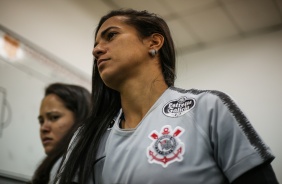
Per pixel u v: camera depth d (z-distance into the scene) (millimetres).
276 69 2771
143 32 851
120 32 833
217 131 644
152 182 605
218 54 3107
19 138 1922
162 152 635
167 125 678
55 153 1264
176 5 2652
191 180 597
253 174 596
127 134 719
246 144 620
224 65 3029
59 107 1507
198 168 608
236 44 3055
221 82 2969
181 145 633
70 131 1313
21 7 2180
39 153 2045
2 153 1792
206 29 2955
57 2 2510
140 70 800
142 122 723
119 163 675
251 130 638
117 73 791
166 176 604
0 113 1826
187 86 3096
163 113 714
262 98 2715
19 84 1998
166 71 857
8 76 1938
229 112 658
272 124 2574
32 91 2078
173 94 760
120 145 709
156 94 790
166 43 883
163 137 656
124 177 643
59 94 1527
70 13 2615
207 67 3100
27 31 2178
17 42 2064
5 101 1877
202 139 643
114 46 811
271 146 2494
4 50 1958
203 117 670
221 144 636
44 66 2221
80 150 802
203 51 3191
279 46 2844
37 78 2137
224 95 695
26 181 1899
